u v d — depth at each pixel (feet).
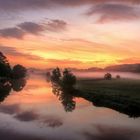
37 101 231.30
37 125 134.82
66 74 312.09
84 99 251.60
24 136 114.11
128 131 125.39
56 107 198.59
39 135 115.85
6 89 338.13
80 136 116.16
